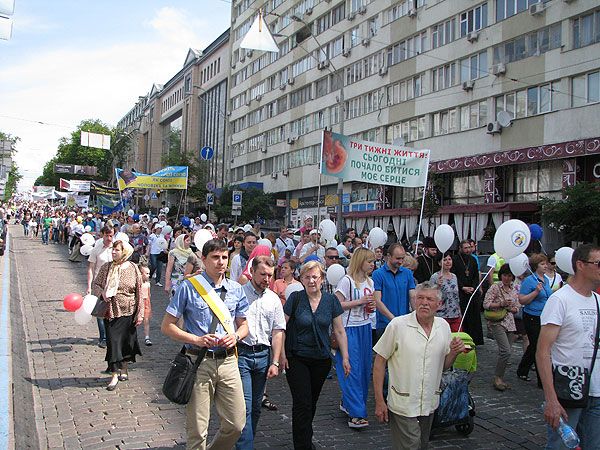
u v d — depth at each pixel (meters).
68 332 10.34
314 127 46.09
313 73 46.03
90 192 52.59
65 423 5.77
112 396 6.70
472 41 29.62
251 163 58.75
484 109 29.03
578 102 24.22
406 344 4.19
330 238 11.80
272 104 53.97
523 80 26.67
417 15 33.81
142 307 7.35
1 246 24.80
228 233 13.64
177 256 10.24
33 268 21.03
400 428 4.17
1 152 34.94
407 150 10.66
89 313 7.14
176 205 56.41
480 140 29.12
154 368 8.12
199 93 76.69
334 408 6.70
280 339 5.05
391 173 10.61
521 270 8.56
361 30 39.53
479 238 25.81
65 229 34.38
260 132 56.31
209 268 4.55
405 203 35.31
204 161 57.81
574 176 23.67
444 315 8.30
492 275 10.52
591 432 4.07
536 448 5.58
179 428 5.68
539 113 25.88
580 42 24.20
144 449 5.13
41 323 11.07
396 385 4.22
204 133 74.38
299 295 5.35
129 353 7.26
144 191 57.25
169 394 4.22
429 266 10.28
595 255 4.00
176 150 57.91
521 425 6.25
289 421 6.14
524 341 9.85
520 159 25.97
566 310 4.05
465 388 5.77
